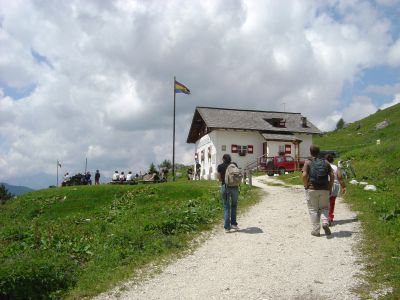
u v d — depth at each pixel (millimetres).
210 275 9344
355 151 34875
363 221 13383
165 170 43688
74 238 13812
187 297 8078
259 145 48969
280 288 8281
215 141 47906
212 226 14547
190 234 13344
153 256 11062
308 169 12398
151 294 8375
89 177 41969
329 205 13492
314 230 12227
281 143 47562
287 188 26109
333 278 8672
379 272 8656
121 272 9812
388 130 71625
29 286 8586
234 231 13586
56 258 10633
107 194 28797
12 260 9508
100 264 10617
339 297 7633
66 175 41250
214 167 47656
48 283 8938
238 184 13625
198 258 10766
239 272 9430
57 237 13625
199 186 28750
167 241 12117
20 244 13148
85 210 26516
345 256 10094
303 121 52062
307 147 50875
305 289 8148
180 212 15750
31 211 26922
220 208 17875
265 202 19719
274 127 49656
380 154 31594
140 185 30312
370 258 9672
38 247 12758
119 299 8219
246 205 18766
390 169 25797
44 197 29047
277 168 41656
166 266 10203
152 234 13016
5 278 8336
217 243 12227
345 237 11781
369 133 74938
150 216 16734
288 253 10703
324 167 12211
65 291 8906
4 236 15953
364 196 18109
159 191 27531
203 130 53375
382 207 14633
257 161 46781
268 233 13031
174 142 42688
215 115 49844
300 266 9609
